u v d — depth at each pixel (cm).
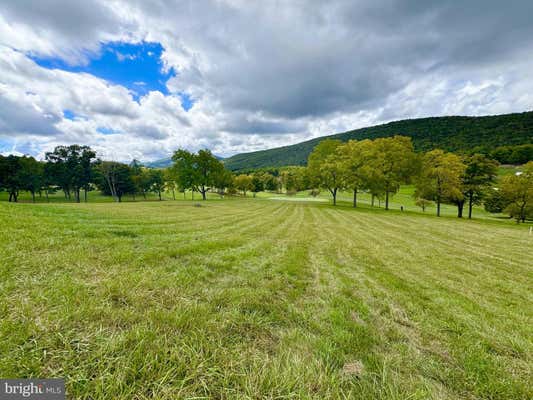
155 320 216
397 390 172
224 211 1836
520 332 287
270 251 633
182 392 152
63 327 189
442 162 2641
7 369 149
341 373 184
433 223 1706
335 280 443
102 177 4838
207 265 437
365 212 2459
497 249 892
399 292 404
